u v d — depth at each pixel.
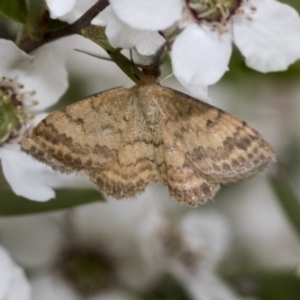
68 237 0.14
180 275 0.14
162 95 0.11
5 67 0.12
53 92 0.13
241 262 0.15
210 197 0.11
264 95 0.15
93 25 0.11
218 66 0.11
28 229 0.14
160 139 0.11
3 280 0.12
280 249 0.15
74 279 0.14
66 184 0.12
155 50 0.11
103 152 0.11
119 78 0.14
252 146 0.11
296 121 0.16
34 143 0.11
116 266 0.14
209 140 0.11
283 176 0.14
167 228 0.14
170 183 0.11
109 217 0.14
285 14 0.12
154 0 0.11
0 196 0.12
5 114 0.12
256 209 0.15
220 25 0.11
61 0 0.11
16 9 0.11
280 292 0.14
